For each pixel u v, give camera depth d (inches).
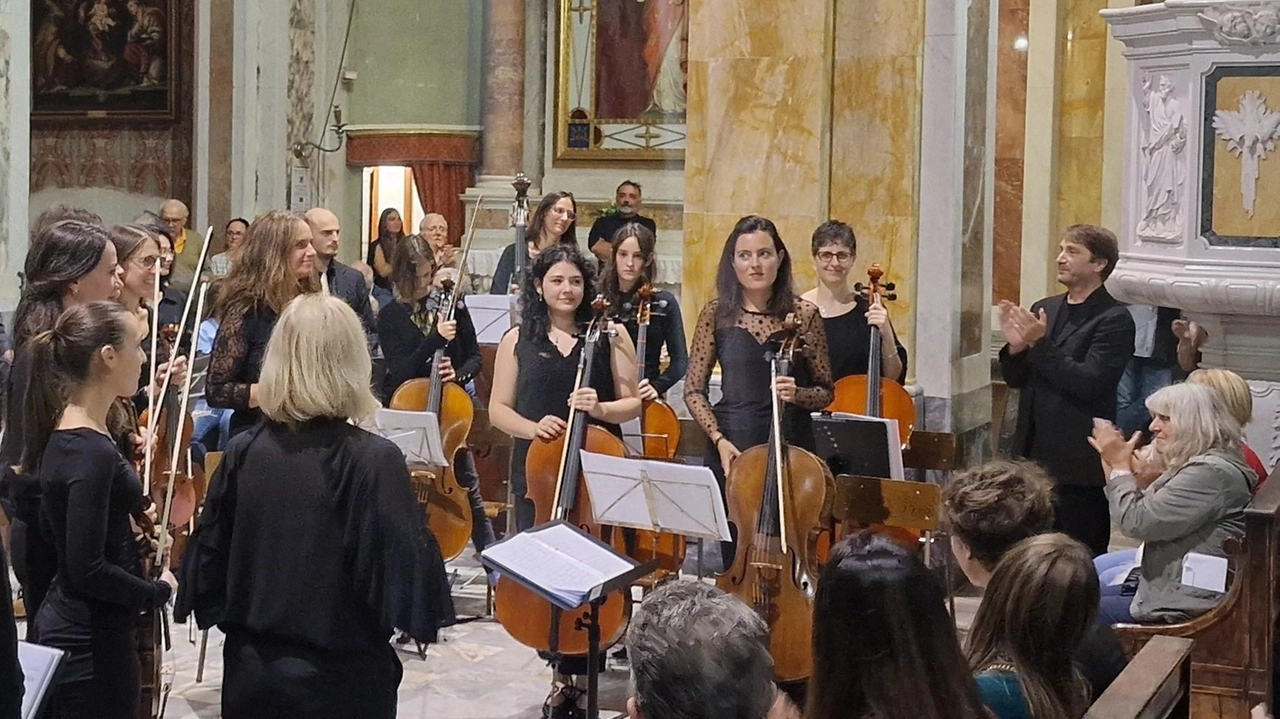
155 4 443.5
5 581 89.5
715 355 205.8
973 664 107.4
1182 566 172.9
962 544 127.2
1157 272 204.7
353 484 120.4
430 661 213.0
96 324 127.4
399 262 257.1
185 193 446.3
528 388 194.4
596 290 203.5
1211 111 197.8
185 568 123.6
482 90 434.6
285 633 120.0
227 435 261.1
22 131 277.6
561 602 135.9
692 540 262.8
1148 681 116.7
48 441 127.1
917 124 255.4
